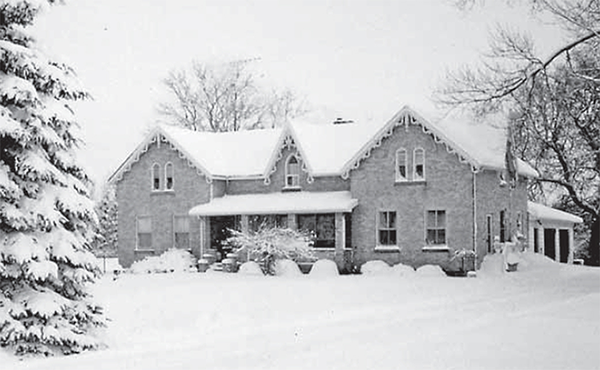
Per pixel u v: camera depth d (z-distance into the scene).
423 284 32.19
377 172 41.94
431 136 40.53
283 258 41.72
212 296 27.66
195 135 49.59
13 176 16.36
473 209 39.38
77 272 16.72
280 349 16.45
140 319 22.23
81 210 16.88
